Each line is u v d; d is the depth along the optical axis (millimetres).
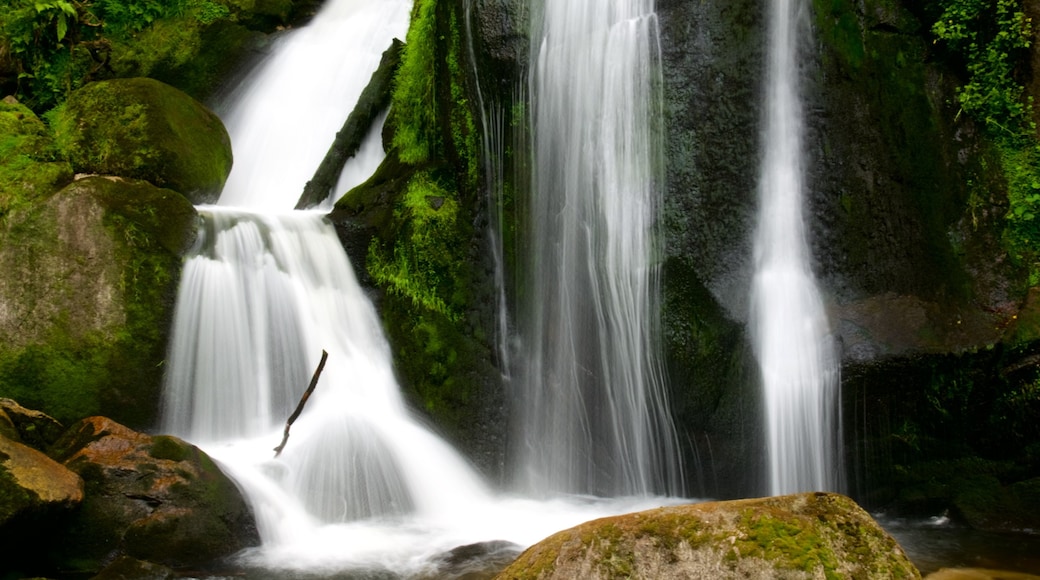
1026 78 8766
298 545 6902
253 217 8750
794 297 8773
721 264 8781
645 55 8922
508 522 7758
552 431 8828
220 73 11547
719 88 8844
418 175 9195
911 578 4395
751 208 8820
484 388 8797
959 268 8711
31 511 5871
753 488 8648
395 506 7723
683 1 8867
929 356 8367
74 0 11078
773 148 8875
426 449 8312
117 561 6078
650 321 8773
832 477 8555
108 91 9242
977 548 7531
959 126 8891
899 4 8938
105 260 7816
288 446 7629
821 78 8891
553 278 8992
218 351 8000
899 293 8734
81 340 7613
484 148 9109
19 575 6242
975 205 8789
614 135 8961
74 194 7934
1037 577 6738
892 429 8523
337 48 11781
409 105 9680
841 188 8852
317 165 10883
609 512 8156
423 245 8867
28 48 10609
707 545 4531
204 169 9406
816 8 8914
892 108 8883
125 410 7625
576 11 9109
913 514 8547
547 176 9047
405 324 8750
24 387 7477
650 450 8766
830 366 8547
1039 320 8273
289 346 8281
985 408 8398
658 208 8844
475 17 9086
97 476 6500
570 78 9047
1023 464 8352
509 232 9062
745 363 8656
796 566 4367
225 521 6664
